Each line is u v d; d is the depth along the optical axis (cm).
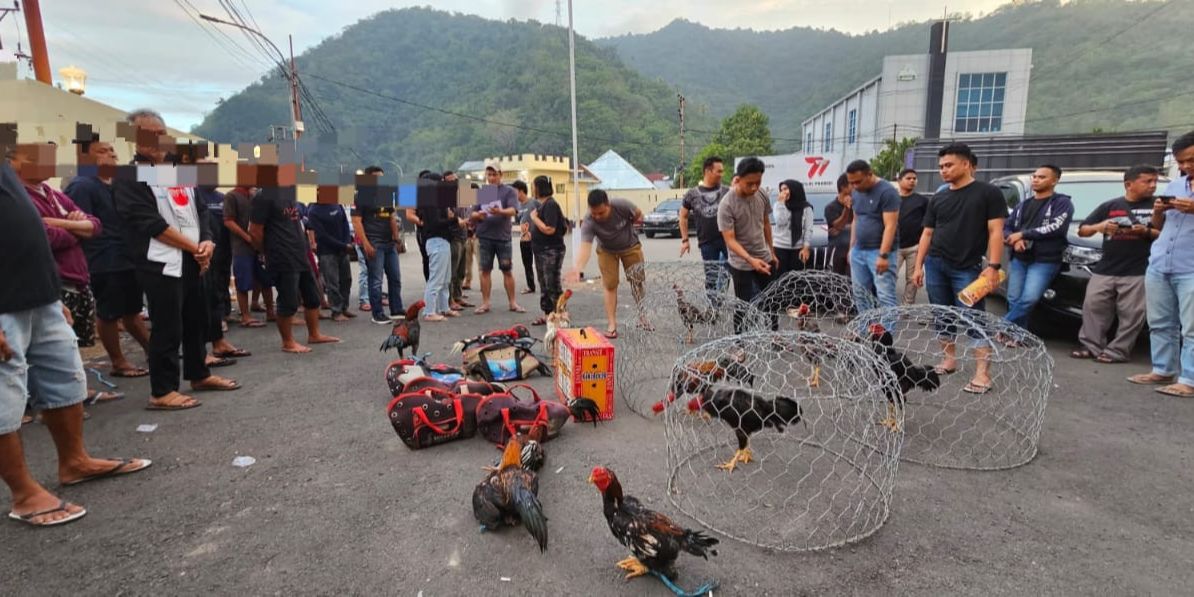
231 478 335
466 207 842
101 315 498
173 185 404
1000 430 398
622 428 409
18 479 283
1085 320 568
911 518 291
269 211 566
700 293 566
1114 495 312
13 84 627
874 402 317
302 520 292
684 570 250
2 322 268
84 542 272
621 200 626
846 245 768
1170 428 397
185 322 463
